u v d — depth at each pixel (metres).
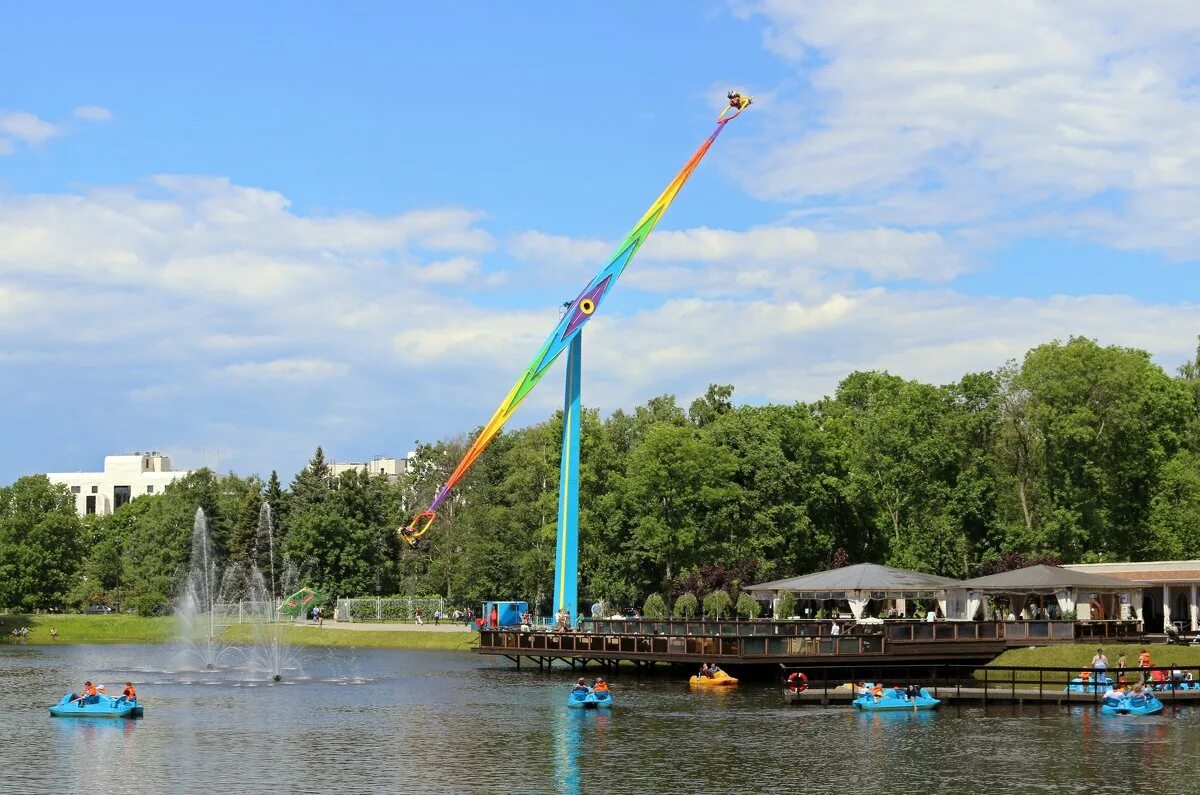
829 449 132.62
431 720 66.06
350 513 169.50
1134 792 46.94
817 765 52.22
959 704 70.69
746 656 80.25
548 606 145.88
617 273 103.25
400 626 144.38
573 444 102.19
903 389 133.50
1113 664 77.00
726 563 123.44
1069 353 121.62
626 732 61.19
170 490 184.12
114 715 68.06
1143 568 99.06
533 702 74.06
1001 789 47.53
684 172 104.06
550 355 103.69
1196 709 68.25
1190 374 163.25
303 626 145.25
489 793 47.00
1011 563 114.50
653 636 86.25
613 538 130.12
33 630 156.88
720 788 47.81
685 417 147.75
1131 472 122.31
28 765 52.69
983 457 126.94
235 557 173.88
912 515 129.38
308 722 65.81
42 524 169.88
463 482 183.50
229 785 48.41
